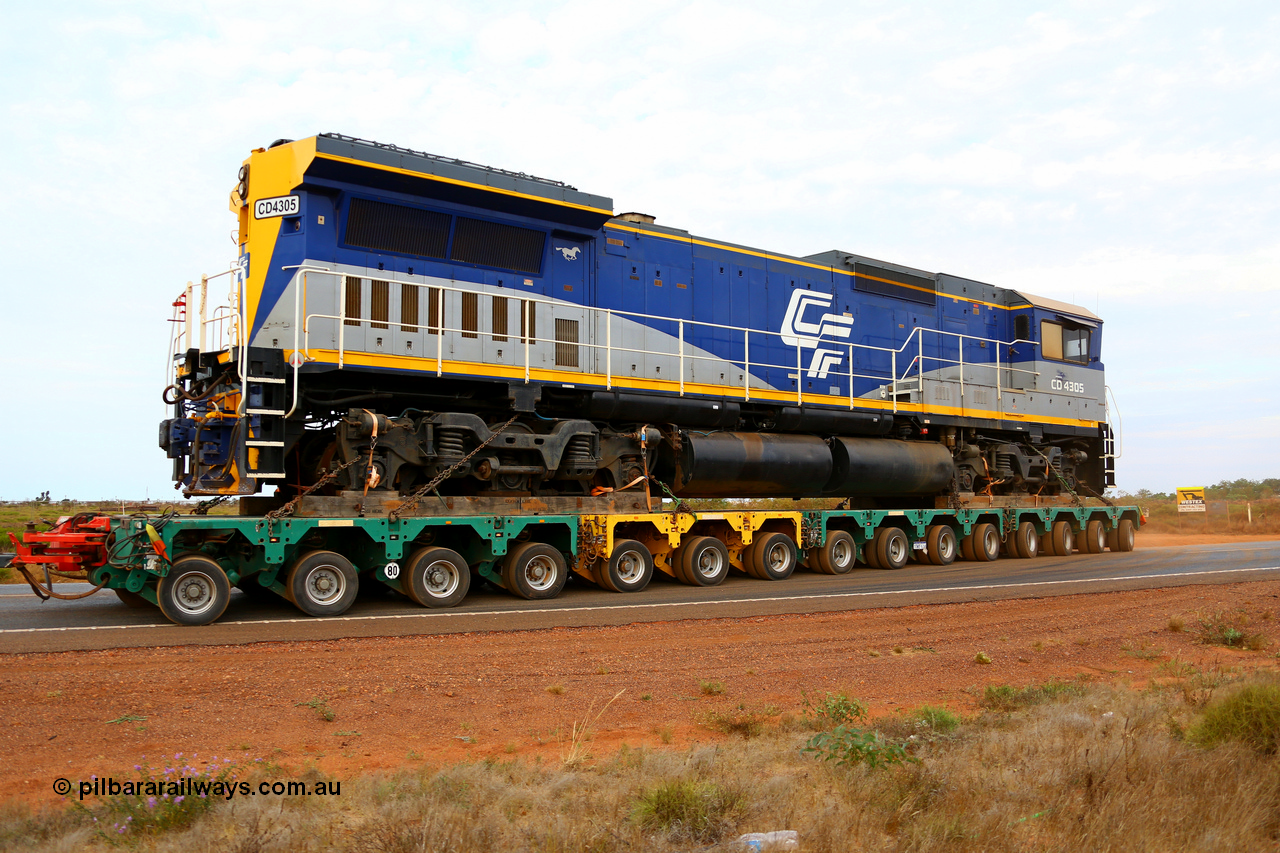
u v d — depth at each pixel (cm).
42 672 910
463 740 794
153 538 1155
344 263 1462
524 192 1616
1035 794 631
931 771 661
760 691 989
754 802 617
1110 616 1480
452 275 1578
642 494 1688
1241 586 1852
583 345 1655
